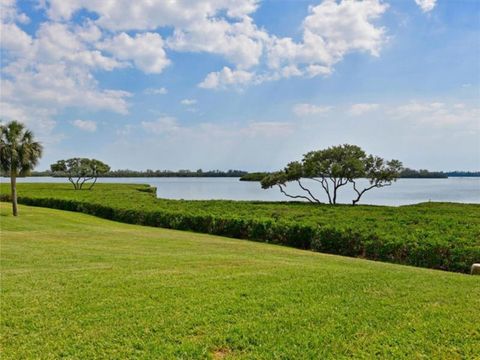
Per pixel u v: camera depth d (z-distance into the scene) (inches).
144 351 181.8
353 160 1266.0
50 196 1395.2
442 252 489.7
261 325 210.8
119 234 689.6
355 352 183.6
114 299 252.1
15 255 430.9
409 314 230.2
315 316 224.7
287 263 402.3
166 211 928.9
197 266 368.5
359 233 594.6
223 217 819.4
